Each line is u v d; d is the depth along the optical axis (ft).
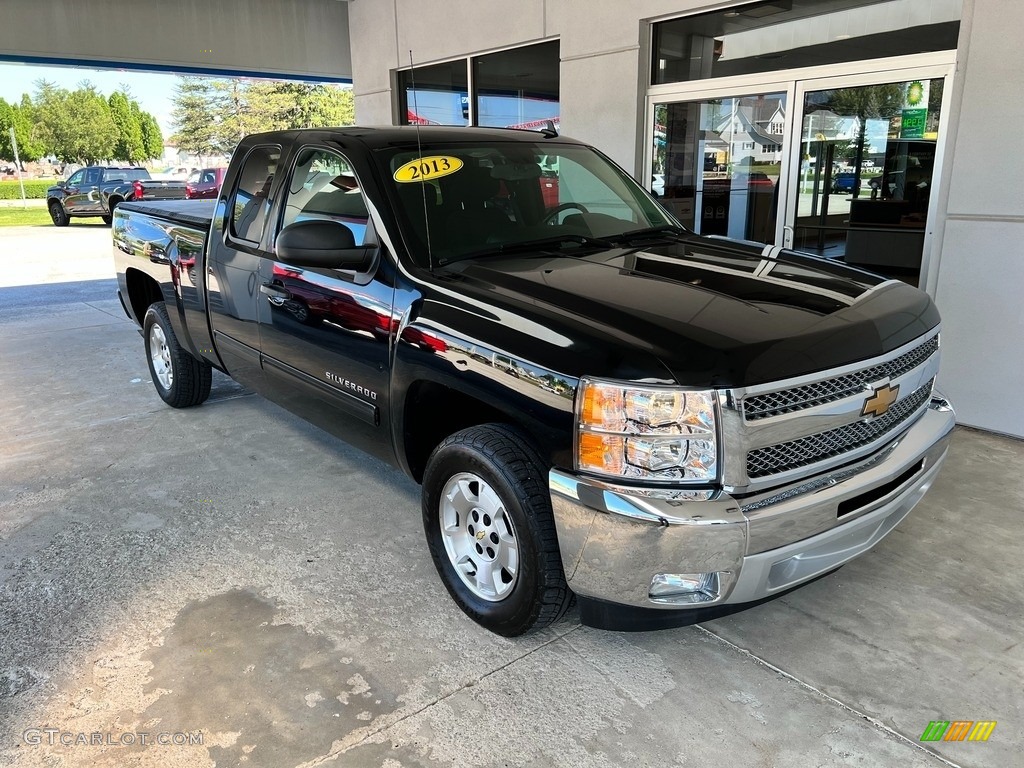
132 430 17.16
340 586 10.69
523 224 11.64
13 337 27.07
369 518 12.73
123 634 9.61
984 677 8.71
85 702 8.41
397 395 10.23
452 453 9.35
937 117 16.74
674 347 7.59
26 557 11.52
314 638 9.52
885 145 17.74
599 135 23.70
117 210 19.63
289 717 8.17
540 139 13.55
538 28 25.04
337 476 14.47
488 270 9.98
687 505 7.40
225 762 7.56
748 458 7.63
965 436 15.87
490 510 9.29
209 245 14.89
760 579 7.80
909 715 8.14
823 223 19.34
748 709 8.27
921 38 16.70
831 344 7.98
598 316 8.31
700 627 9.77
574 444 7.89
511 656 9.19
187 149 148.05
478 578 9.74
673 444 7.46
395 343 10.11
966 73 15.06
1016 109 14.49
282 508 13.12
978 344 15.85
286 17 41.47
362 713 8.23
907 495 9.19
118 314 31.30
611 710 8.27
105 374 22.03
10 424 17.75
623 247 11.34
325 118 151.33
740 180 20.94
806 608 10.09
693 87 21.35
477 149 12.37
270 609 10.14
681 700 8.42
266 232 13.20
